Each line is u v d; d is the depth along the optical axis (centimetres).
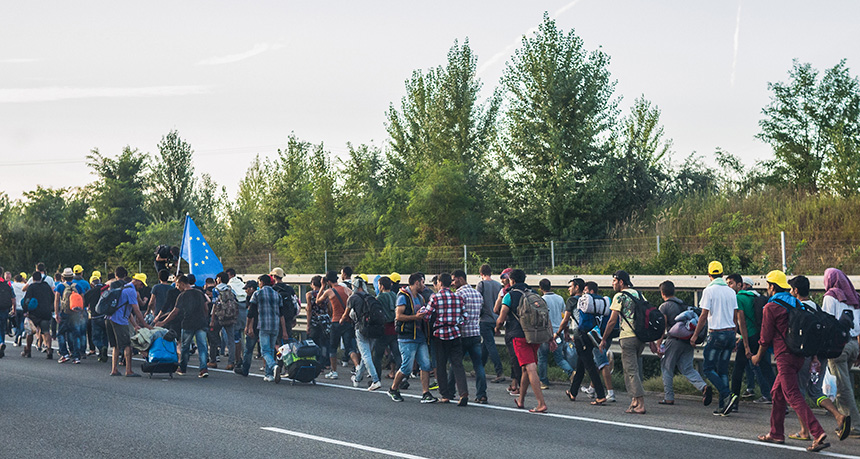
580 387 1186
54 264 5056
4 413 915
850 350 793
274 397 1058
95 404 985
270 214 4316
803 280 789
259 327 1252
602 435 792
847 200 2252
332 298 1280
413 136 3766
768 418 909
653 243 2306
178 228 4441
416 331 1030
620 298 959
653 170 2989
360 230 3388
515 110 2870
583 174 2786
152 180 5381
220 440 757
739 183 2917
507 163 2828
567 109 2825
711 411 960
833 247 1919
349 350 1271
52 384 1181
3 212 5906
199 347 1304
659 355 1025
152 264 4350
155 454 695
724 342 955
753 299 973
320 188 3541
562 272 2097
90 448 721
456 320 1009
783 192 2525
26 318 1620
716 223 2125
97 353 1688
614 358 1292
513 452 707
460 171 3145
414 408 973
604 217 2756
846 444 754
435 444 742
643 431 816
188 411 933
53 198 5869
